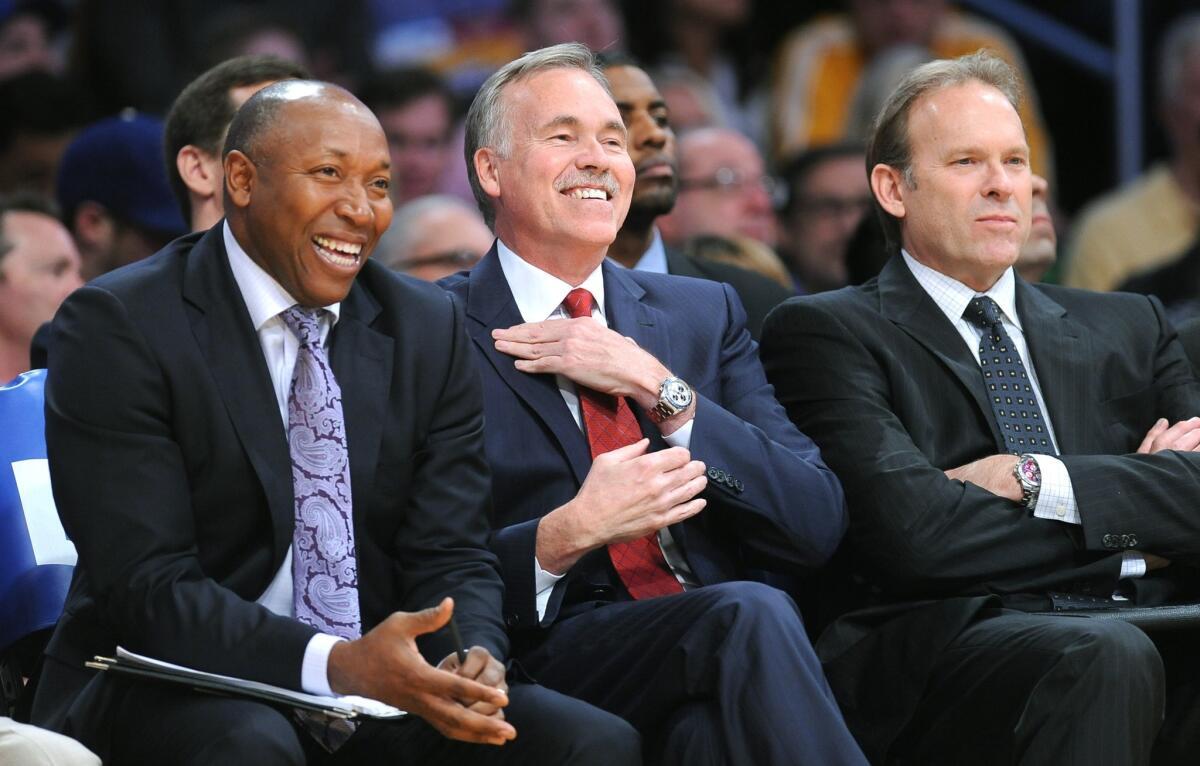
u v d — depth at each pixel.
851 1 25.20
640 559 12.06
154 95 23.23
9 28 23.50
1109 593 12.41
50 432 10.23
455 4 24.27
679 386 11.97
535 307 12.57
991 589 12.22
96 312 10.30
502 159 12.48
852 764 10.37
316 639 9.74
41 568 12.07
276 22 23.08
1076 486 12.20
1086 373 13.15
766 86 25.16
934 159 13.12
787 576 13.20
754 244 17.95
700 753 10.59
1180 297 21.91
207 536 10.38
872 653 11.98
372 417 10.73
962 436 12.79
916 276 13.36
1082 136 25.78
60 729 10.27
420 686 9.45
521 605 11.44
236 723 9.55
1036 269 16.06
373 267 11.23
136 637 9.95
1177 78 24.66
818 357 12.88
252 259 10.67
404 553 10.91
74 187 16.89
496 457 11.93
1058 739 11.12
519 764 10.11
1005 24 25.58
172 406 10.30
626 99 15.86
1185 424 12.91
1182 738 12.72
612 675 11.09
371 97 22.17
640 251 16.12
